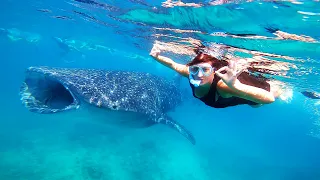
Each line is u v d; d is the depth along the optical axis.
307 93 14.12
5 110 21.77
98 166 12.13
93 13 12.19
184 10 6.86
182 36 8.73
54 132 16.09
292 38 6.15
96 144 14.64
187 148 17.80
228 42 7.46
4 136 14.58
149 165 13.59
